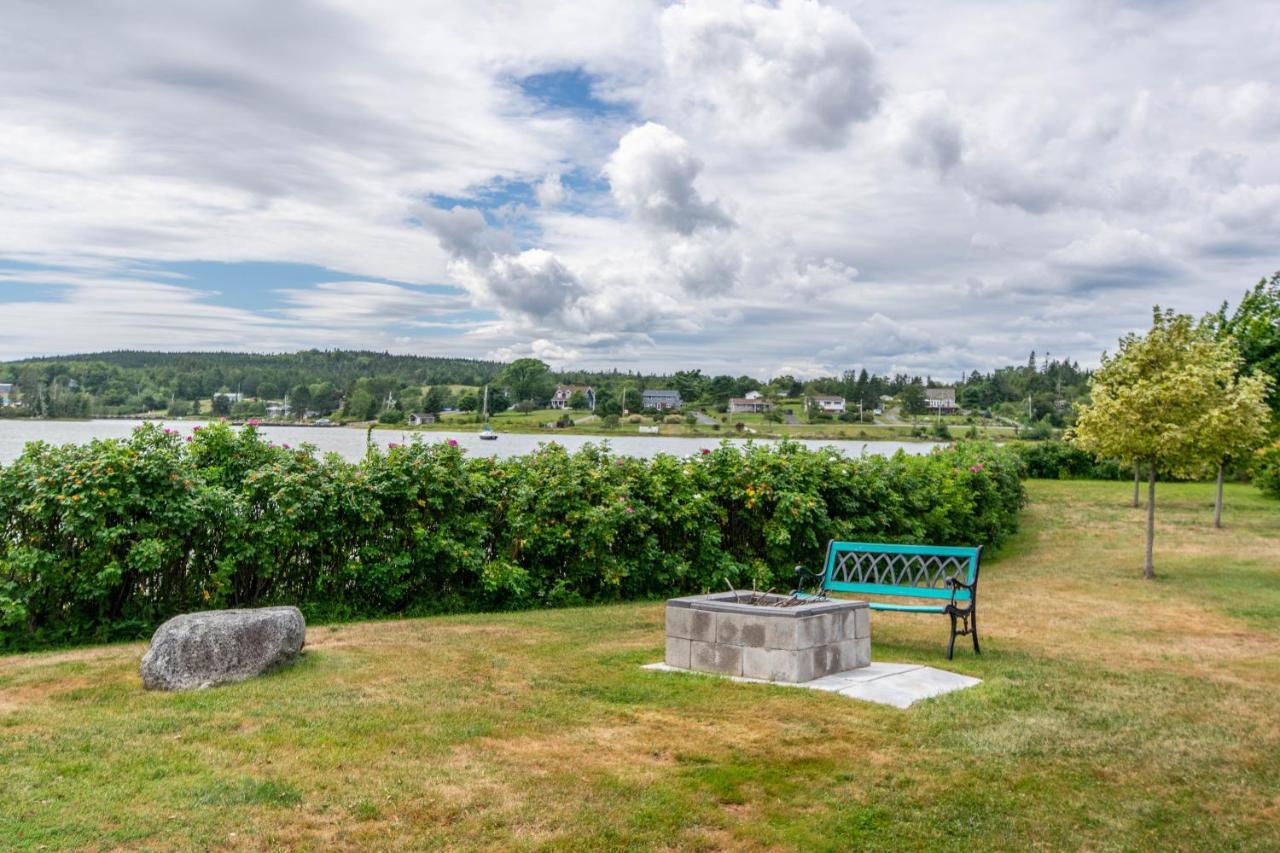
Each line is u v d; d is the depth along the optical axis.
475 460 11.56
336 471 10.37
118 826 4.38
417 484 10.54
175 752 5.37
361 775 5.09
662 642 8.85
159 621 9.25
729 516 13.05
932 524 15.43
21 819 4.41
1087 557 16.48
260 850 4.22
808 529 12.82
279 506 9.65
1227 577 14.09
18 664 7.62
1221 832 4.76
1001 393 97.38
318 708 6.28
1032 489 28.58
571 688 7.00
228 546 9.47
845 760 5.55
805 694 6.89
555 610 10.83
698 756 5.55
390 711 6.25
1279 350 22.42
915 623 10.59
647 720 6.23
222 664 6.91
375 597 10.38
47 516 8.59
